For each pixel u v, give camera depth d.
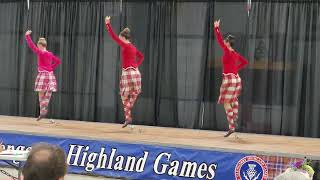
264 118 8.43
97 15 9.20
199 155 6.30
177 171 6.39
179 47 8.75
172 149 6.44
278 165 5.95
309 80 8.23
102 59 9.23
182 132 7.84
